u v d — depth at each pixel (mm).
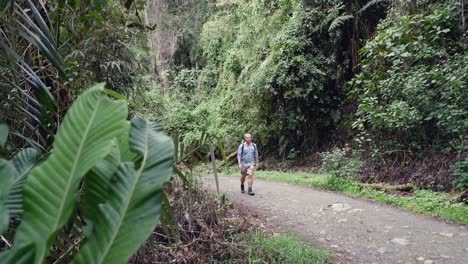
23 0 2449
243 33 16125
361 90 9828
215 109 16656
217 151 15094
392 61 8227
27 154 1319
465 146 7160
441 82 6977
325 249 4637
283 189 8758
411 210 6332
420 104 7562
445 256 4195
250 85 14078
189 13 20531
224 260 4227
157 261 3766
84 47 3723
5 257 676
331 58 12688
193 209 5039
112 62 4207
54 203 767
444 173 7590
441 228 5191
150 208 829
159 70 19641
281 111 13539
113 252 768
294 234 5234
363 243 4793
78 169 800
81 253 776
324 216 6156
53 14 2824
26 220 746
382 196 7266
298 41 12719
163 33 19828
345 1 12250
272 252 4316
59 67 1593
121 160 1055
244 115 15469
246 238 4676
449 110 6887
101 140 845
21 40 2727
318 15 12469
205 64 20312
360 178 9070
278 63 12945
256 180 10664
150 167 913
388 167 9078
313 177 9977
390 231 5172
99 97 909
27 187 768
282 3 14023
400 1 8883
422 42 7320
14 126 2375
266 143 14719
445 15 7129
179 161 2141
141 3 4531
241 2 16562
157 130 1065
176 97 18609
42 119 1647
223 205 5926
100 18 3072
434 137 8523
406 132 8844
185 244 4258
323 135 13484
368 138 9828
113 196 854
